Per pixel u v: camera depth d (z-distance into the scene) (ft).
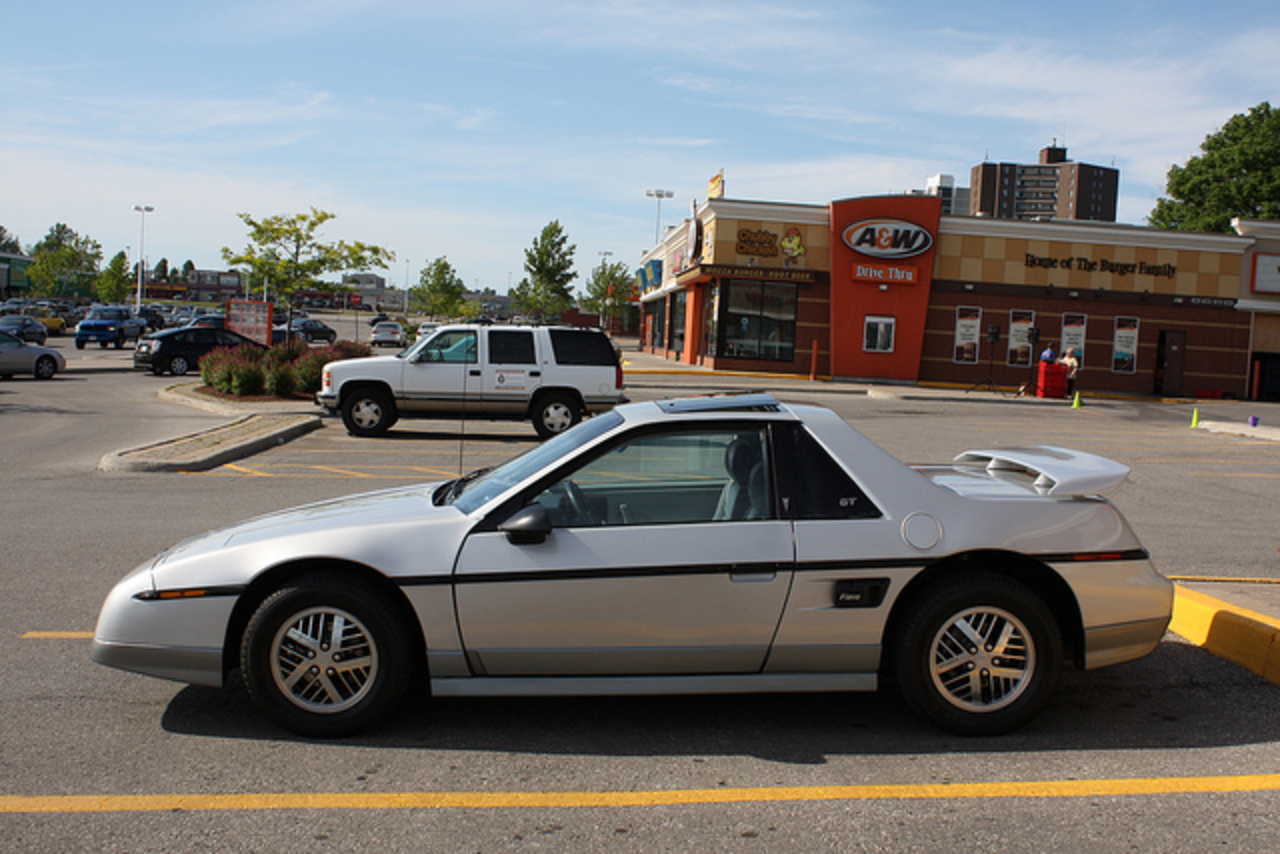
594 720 14.58
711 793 12.11
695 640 13.60
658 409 14.96
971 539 13.88
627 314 282.77
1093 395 115.85
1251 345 123.95
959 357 121.60
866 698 15.75
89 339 151.64
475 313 310.65
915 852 10.71
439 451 46.80
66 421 57.72
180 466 38.93
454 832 11.01
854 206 116.88
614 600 13.41
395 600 13.66
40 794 11.82
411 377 51.80
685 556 13.47
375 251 94.63
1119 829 11.32
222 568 13.69
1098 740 14.05
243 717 14.44
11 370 91.86
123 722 14.17
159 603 13.61
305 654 13.53
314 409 62.34
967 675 13.97
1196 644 18.61
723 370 119.85
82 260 426.92
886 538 13.78
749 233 118.83
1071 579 14.11
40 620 18.85
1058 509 14.38
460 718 14.56
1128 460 51.29
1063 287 121.39
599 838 10.92
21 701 14.87
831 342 119.24
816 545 13.66
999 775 12.78
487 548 13.51
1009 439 59.62
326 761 12.92
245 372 69.36
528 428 58.65
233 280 554.87
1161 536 30.14
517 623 13.43
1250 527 32.27
